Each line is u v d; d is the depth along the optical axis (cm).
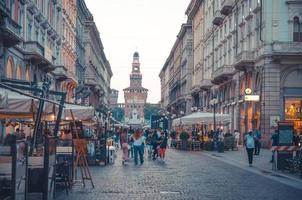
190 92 10006
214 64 7475
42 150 1581
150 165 2914
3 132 3462
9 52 3678
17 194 1254
